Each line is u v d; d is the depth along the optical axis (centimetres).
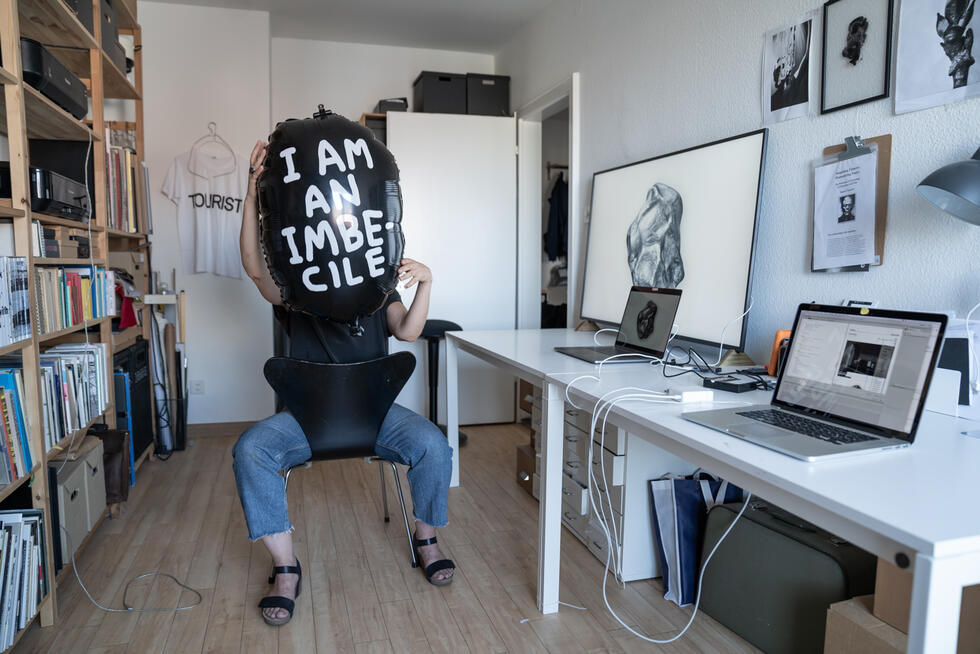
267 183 155
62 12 213
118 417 279
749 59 209
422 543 209
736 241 209
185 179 376
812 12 184
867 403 124
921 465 103
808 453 105
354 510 265
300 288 158
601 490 215
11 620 152
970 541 75
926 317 119
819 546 152
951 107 147
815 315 144
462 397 418
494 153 409
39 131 234
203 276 384
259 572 210
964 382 138
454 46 440
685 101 242
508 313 418
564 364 199
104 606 187
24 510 169
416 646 167
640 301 221
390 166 164
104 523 250
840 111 176
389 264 162
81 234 239
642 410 139
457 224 406
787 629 156
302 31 409
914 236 156
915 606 76
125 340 296
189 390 388
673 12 248
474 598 193
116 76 287
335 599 192
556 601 184
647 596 195
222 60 377
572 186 333
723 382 164
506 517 258
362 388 193
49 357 208
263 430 189
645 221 259
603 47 303
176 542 233
